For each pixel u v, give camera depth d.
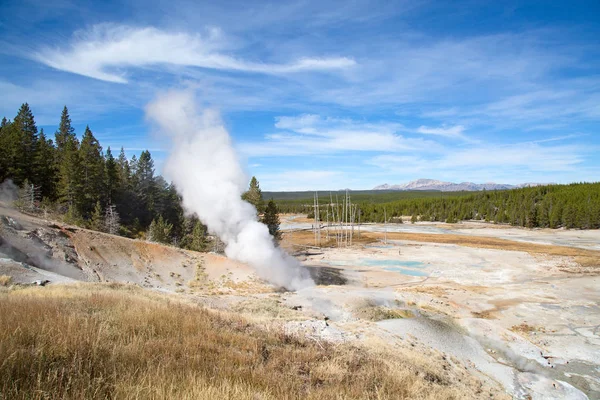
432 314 26.30
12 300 9.11
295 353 9.77
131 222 58.84
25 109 55.91
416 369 13.09
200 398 4.91
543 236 87.69
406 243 75.19
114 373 5.14
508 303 30.66
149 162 63.31
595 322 26.03
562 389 16.36
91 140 67.31
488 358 19.19
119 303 11.19
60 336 6.09
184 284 30.03
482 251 62.97
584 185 137.50
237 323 12.68
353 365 10.28
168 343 7.37
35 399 4.26
